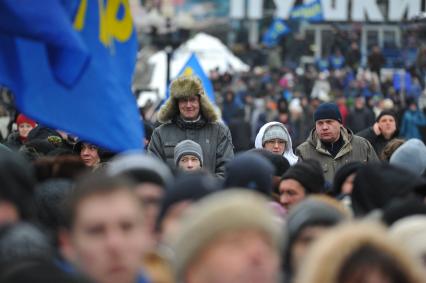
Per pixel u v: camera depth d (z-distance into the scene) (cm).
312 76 6806
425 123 5034
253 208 834
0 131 3450
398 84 6588
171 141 2380
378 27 8412
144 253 972
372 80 6562
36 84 1460
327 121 2359
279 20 8600
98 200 923
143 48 7088
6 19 1358
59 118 1485
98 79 1577
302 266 846
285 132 2469
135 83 5775
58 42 1369
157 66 5831
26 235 909
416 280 813
